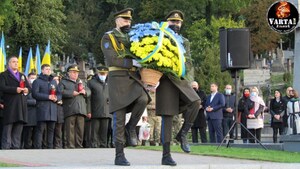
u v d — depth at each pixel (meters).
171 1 80.88
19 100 19.69
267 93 54.62
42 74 20.78
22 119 19.64
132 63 11.94
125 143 12.50
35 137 20.69
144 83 11.90
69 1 95.62
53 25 61.88
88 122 22.16
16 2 59.44
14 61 19.84
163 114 11.95
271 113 27.78
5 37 59.94
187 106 12.14
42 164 12.70
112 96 11.94
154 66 11.66
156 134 22.62
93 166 11.70
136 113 12.02
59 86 20.89
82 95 21.28
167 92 11.98
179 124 22.75
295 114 21.83
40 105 20.52
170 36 11.88
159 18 83.25
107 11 96.19
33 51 61.09
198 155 15.79
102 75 22.02
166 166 11.76
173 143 22.64
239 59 19.77
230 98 26.97
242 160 14.38
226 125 26.64
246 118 25.81
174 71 11.76
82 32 92.56
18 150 17.42
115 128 11.98
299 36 29.61
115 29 12.02
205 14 80.62
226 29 19.89
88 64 90.44
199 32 73.69
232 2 79.19
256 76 49.09
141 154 16.03
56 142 21.02
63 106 21.12
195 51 72.06
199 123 26.12
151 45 11.66
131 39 11.79
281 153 17.78
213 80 59.06
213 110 25.58
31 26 60.41
